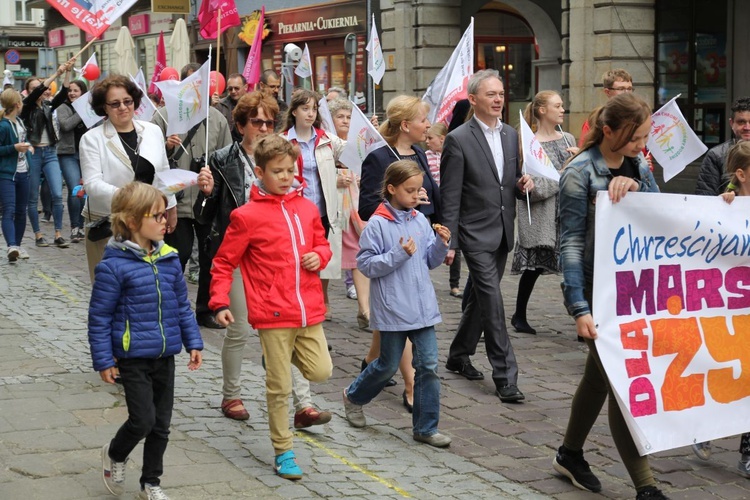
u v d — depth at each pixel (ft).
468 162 24.70
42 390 24.00
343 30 90.43
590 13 65.51
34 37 208.44
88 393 23.79
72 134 48.42
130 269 16.93
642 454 17.48
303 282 19.29
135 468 19.13
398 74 82.12
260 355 28.12
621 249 17.69
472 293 25.94
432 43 80.33
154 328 17.07
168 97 25.13
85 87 49.01
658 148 25.52
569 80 67.10
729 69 63.05
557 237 30.27
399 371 26.81
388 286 20.92
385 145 24.81
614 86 30.76
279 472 18.95
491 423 22.66
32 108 46.88
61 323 31.55
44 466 19.01
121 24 135.13
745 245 18.63
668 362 18.08
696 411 18.31
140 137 23.94
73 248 47.57
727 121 63.67
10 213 43.06
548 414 23.32
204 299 31.19
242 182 23.44
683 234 18.17
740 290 18.79
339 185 30.27
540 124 30.48
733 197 18.65
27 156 47.32
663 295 18.11
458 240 24.85
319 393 24.85
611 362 17.56
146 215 16.98
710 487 19.06
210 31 61.31
